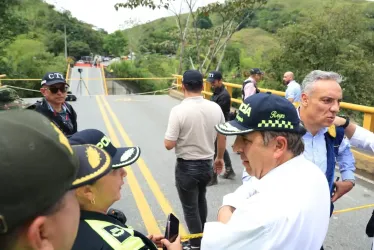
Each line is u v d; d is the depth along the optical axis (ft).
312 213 4.17
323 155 7.18
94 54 316.40
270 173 4.59
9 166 1.99
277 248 4.01
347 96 65.72
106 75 167.02
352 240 12.05
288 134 4.57
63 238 2.41
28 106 11.67
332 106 6.93
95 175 3.50
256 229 4.11
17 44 162.71
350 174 8.01
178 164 10.52
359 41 72.08
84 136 5.38
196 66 93.15
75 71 173.88
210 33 78.64
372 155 17.94
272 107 4.56
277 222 4.05
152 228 12.94
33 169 2.06
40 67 147.95
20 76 107.55
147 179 17.67
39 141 2.11
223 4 65.82
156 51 196.54
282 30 73.77
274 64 74.18
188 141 10.17
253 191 5.04
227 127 4.85
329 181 7.34
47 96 12.10
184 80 10.26
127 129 29.01
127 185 16.87
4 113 2.19
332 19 71.92
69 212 2.43
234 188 16.47
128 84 151.64
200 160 10.31
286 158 4.62
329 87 6.85
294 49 71.41
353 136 7.68
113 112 37.22
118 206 14.66
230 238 4.28
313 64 68.80
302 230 4.08
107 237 4.26
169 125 10.21
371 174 17.48
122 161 5.26
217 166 11.76
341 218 13.55
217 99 19.47
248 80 23.47
